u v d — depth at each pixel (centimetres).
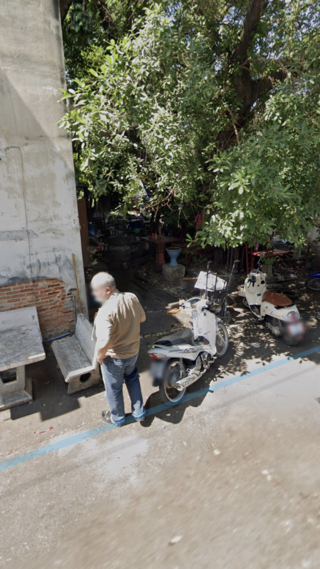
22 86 421
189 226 944
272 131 420
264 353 512
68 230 496
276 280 824
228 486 290
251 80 629
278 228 457
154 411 385
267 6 564
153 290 786
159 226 918
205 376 453
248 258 870
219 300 602
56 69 439
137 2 661
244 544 242
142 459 320
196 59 488
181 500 278
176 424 364
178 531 252
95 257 1039
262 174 388
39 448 331
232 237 422
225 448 332
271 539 245
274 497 279
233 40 591
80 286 527
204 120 545
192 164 541
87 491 287
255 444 336
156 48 481
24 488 288
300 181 463
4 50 402
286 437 344
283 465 311
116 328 309
